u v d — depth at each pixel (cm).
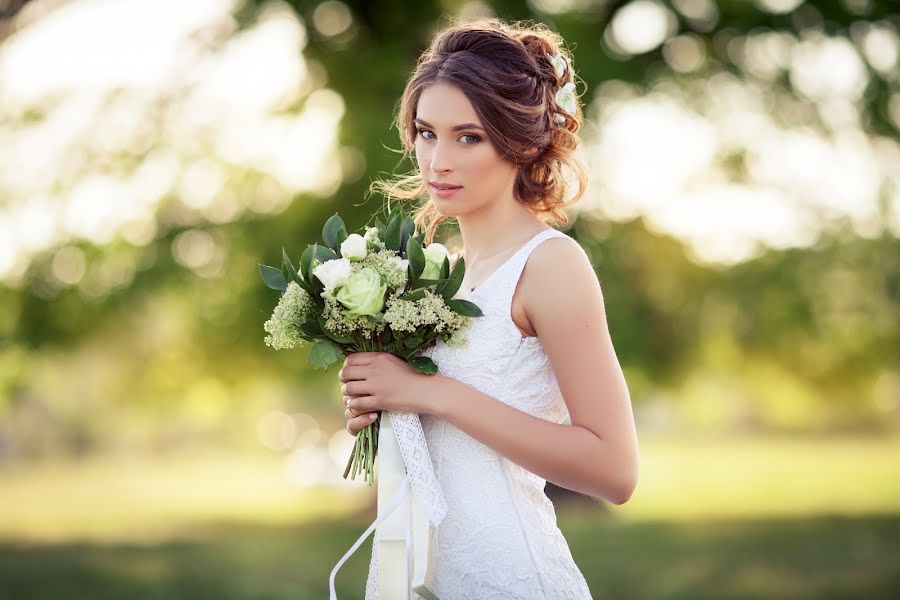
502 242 276
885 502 2070
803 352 1611
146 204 1445
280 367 1641
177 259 1470
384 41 1470
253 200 1510
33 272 1434
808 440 5519
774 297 1508
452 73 262
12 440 4544
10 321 1464
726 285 1523
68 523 1862
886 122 1438
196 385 1875
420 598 271
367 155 1380
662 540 1489
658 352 1535
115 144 1416
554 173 281
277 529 1709
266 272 275
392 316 257
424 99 265
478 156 262
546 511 274
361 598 1074
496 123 261
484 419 253
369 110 1415
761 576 1197
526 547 264
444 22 1462
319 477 3150
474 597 263
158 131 1423
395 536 265
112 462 4359
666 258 1516
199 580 1204
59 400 4306
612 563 1291
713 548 1419
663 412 5953
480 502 265
